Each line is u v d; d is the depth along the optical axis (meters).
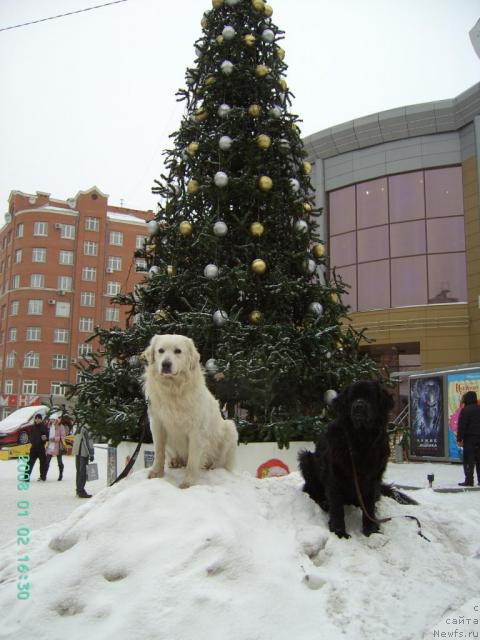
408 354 23.86
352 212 24.59
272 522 4.27
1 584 3.53
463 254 22.17
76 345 62.66
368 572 3.74
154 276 8.10
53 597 3.21
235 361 6.51
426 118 22.75
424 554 4.19
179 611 2.99
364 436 4.44
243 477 5.04
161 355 4.49
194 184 8.03
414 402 17.23
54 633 3.01
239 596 3.18
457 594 3.70
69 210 64.56
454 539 4.72
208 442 4.85
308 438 7.39
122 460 8.22
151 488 4.02
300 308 8.17
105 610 3.10
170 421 4.56
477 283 21.50
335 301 8.24
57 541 3.84
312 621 3.14
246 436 7.34
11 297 62.91
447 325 21.78
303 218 8.54
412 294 22.80
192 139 8.64
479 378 15.10
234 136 8.34
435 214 22.78
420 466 15.13
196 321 7.14
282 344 7.06
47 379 61.00
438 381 16.42
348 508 4.89
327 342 7.43
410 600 3.52
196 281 8.00
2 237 69.88
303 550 3.86
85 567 3.37
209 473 4.89
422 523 4.80
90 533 3.64
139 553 3.41
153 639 2.85
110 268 65.38
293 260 8.18
